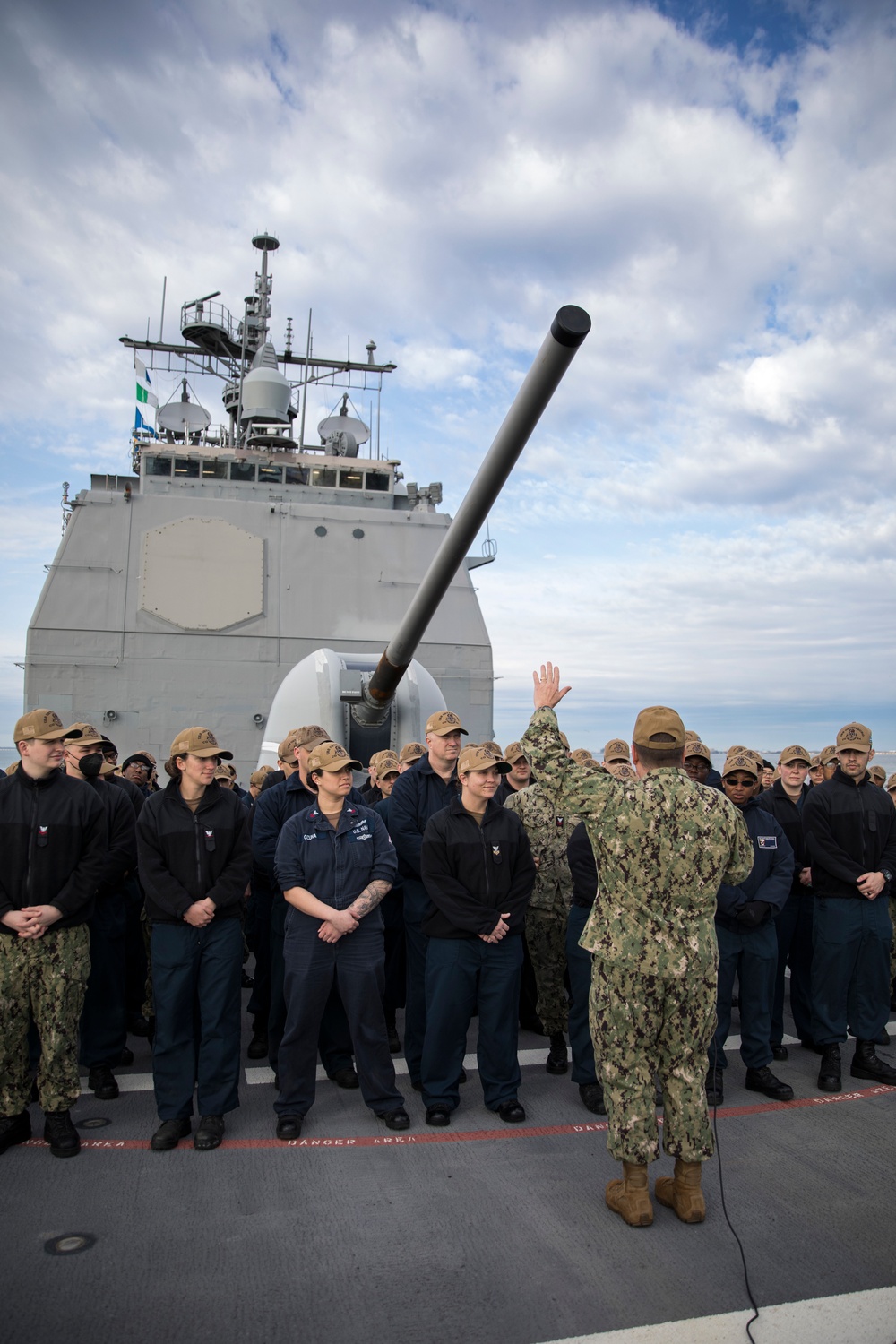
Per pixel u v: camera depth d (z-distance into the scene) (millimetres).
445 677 12250
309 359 17672
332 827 4523
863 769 5145
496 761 4477
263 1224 3393
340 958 4438
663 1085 3475
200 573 11680
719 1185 3729
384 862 4570
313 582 12023
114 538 11633
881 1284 2998
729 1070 5297
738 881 3607
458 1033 4500
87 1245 3230
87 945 4270
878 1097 4844
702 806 3424
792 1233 3328
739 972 4984
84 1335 2707
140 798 6219
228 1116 4535
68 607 11336
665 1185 3572
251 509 12078
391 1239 3279
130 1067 5406
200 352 16797
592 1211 3496
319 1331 2738
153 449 13289
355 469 13734
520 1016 6277
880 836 5109
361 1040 4445
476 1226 3379
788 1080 5129
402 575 12383
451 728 5449
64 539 11547
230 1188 3697
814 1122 4457
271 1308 2850
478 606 12578
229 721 11531
